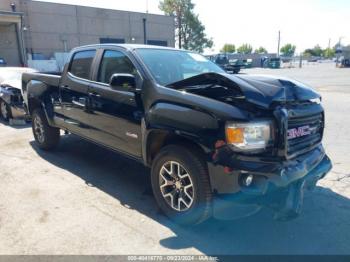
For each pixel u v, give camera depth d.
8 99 7.88
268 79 3.19
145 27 36.78
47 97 5.23
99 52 4.29
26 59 25.78
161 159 3.26
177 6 55.44
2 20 23.39
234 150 2.70
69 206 3.61
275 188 2.72
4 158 5.30
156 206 3.63
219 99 2.93
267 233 3.12
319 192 3.98
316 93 3.30
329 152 5.51
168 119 3.10
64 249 2.81
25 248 2.82
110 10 33.75
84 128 4.50
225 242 2.97
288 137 2.85
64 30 30.56
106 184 4.25
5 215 3.38
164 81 3.54
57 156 5.40
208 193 2.91
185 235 3.06
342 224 3.27
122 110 3.69
